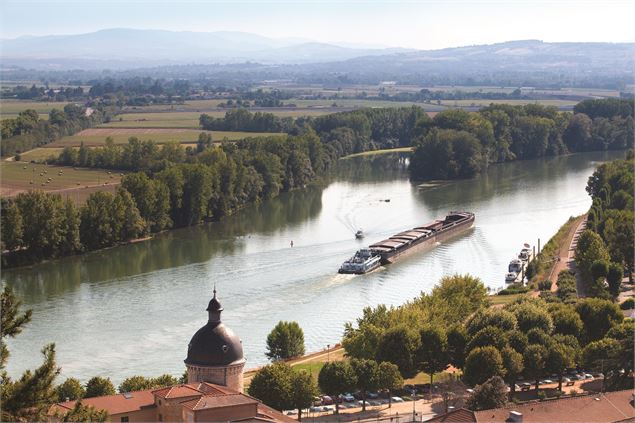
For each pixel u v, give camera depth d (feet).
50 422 554.46
